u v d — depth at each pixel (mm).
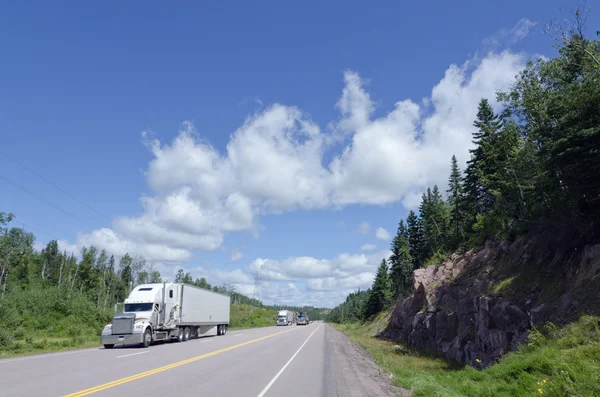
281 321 91125
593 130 15703
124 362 15992
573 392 8258
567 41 19688
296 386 11500
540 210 21812
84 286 92000
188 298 31750
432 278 37875
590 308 13656
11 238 81250
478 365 20906
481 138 42000
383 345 37188
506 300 19766
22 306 45031
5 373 12750
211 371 13758
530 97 23828
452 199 57062
